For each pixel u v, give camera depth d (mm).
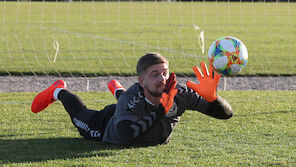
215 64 4402
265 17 33594
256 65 13898
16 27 25688
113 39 21594
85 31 24844
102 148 5129
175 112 4871
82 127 5473
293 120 7121
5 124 6590
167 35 23250
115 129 4914
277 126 6660
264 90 10336
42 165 4457
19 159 4684
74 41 20625
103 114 5336
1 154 4879
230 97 9281
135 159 4703
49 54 16219
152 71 4496
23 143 5398
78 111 5523
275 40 21656
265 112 7723
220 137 5910
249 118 7223
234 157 4875
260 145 5484
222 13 36906
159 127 4902
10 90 10078
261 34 24219
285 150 5230
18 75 11953
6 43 19219
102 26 27547
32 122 6758
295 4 40656
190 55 16500
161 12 37281
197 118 7105
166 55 16500
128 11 38438
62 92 5684
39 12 36250
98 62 14344
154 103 4707
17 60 14516
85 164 4488
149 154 4887
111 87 6434
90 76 11930
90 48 18406
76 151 5008
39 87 10500
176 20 31562
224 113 5031
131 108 4676
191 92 4938
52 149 5102
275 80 11641
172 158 4773
